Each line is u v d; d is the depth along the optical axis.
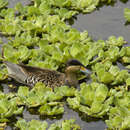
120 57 17.30
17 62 16.77
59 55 16.75
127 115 13.52
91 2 21.36
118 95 14.47
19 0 22.16
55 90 15.00
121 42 18.05
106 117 13.96
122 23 20.00
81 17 20.67
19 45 17.97
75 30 18.52
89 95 14.48
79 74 16.16
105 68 16.28
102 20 20.30
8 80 15.94
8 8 20.64
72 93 14.90
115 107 13.88
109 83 15.62
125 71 15.66
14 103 14.16
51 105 14.37
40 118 13.98
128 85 15.31
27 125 13.27
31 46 18.12
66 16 20.39
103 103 14.33
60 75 15.79
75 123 13.73
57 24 19.25
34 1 21.80
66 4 21.30
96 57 17.52
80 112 14.22
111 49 17.17
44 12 20.47
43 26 19.50
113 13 20.91
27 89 14.83
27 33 18.62
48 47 17.25
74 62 15.73
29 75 15.69
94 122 13.78
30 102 14.36
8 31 18.98
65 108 14.42
